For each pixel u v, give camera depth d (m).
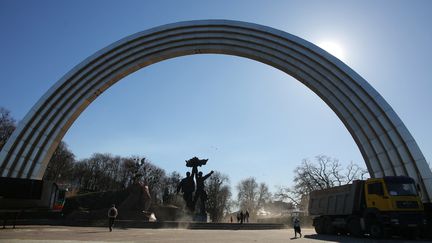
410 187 19.34
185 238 17.17
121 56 42.22
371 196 20.03
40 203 26.03
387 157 35.22
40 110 39.88
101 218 32.84
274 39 41.50
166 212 38.38
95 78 41.53
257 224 33.94
